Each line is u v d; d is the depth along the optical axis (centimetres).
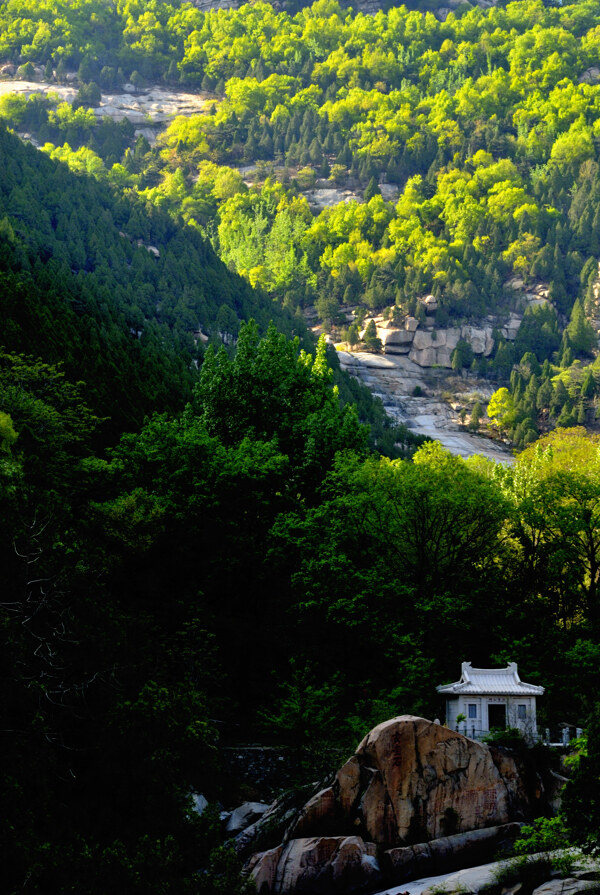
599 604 6091
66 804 3819
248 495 6075
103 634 4075
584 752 3847
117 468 6125
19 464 4506
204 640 5419
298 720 4978
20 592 3884
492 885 3769
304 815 4128
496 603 6016
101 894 3275
